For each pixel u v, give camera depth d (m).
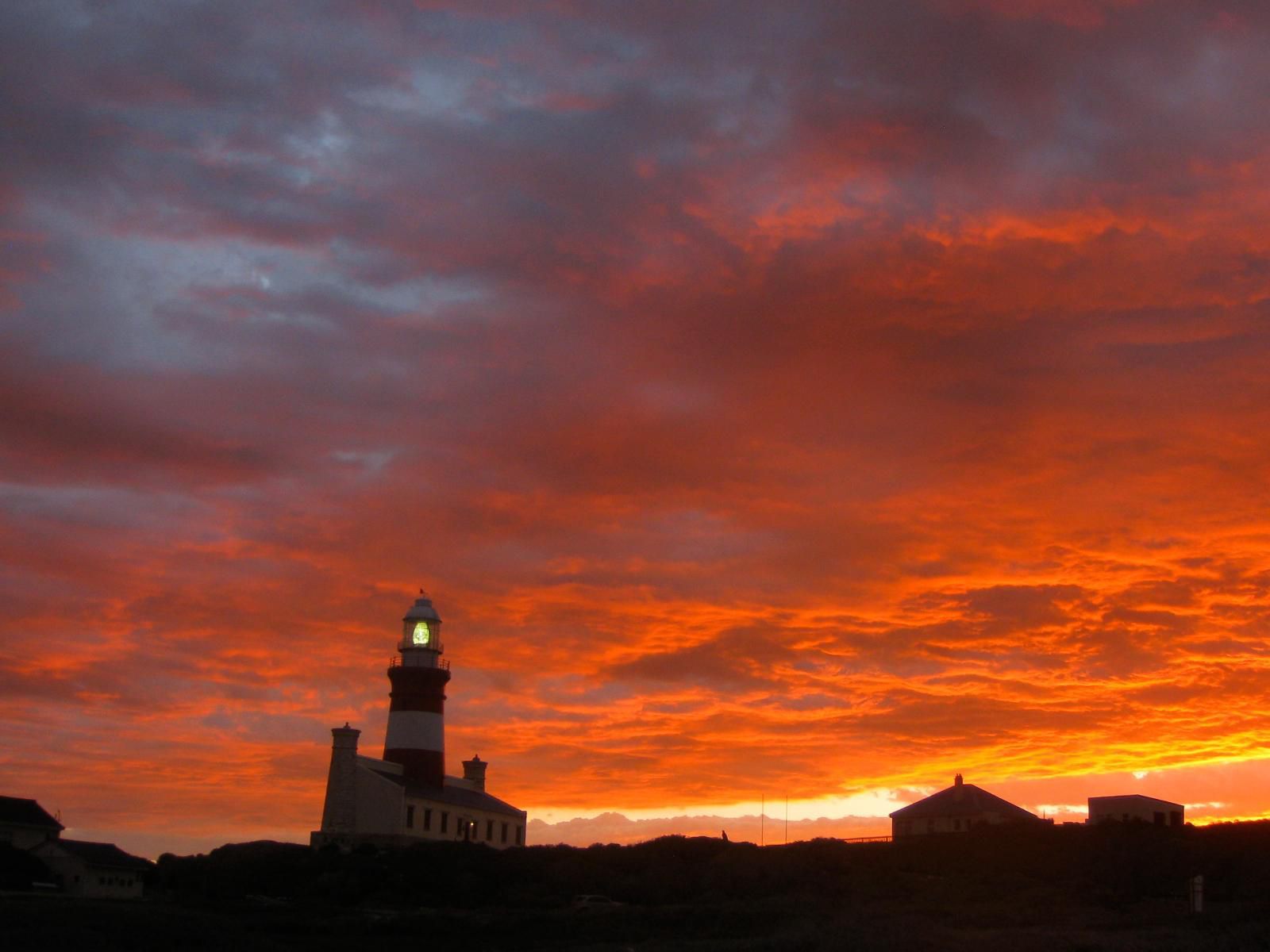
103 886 93.62
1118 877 102.19
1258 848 106.50
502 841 139.62
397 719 135.12
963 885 102.81
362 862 110.75
